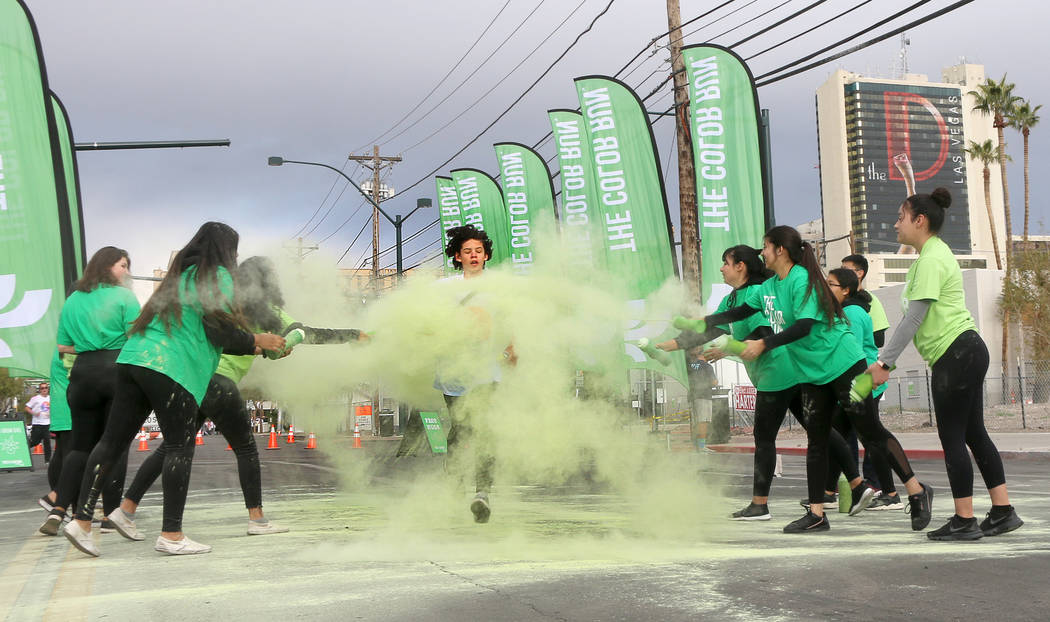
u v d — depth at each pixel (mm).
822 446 4480
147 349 3945
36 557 4188
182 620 2611
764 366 4797
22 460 14414
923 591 2820
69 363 5434
